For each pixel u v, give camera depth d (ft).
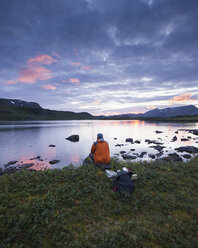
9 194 17.54
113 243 11.16
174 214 14.93
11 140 103.60
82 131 168.86
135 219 14.26
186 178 22.88
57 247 11.09
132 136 122.11
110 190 18.75
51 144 88.28
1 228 12.35
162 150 69.87
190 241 11.51
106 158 25.41
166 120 500.74
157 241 11.67
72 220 13.88
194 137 115.24
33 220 13.44
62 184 20.56
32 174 23.27
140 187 20.15
